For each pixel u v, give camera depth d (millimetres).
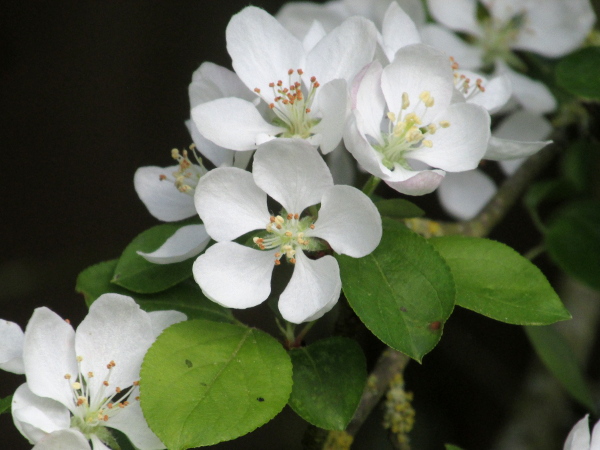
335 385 472
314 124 488
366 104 480
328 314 629
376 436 667
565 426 615
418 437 698
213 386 459
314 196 470
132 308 470
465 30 593
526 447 611
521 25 594
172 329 468
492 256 482
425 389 718
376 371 537
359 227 467
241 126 484
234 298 471
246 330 471
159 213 507
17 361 472
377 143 484
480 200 585
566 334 629
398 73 482
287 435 710
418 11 586
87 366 471
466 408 712
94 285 495
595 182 606
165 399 456
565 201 604
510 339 729
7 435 706
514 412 624
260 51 492
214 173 469
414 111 483
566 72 540
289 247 472
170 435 450
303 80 488
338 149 549
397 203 491
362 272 471
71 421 471
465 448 700
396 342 460
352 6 586
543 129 583
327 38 488
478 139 479
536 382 626
